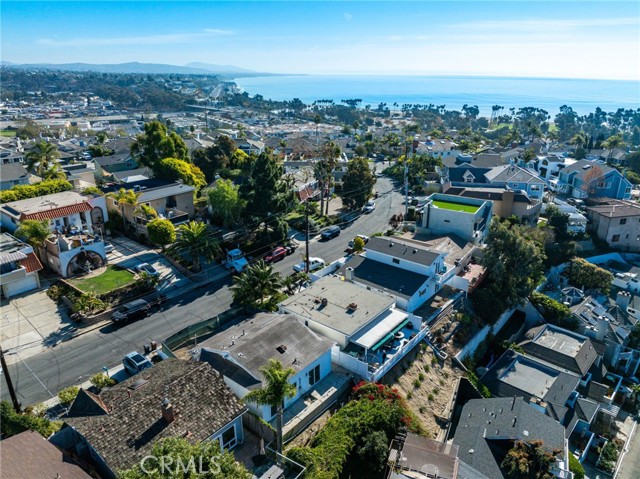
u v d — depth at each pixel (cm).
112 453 2277
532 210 7169
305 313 3931
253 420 2856
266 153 5975
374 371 3522
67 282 4728
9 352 3781
